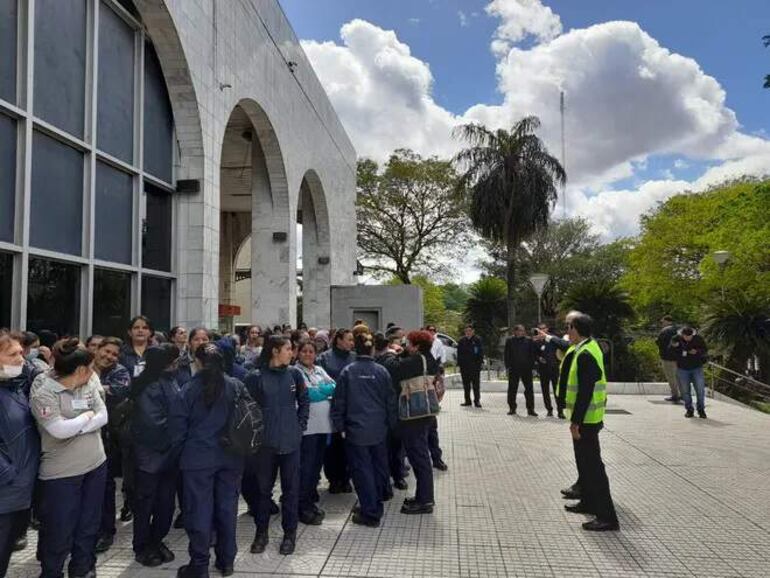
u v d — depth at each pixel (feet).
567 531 15.84
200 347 13.60
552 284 129.70
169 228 31.37
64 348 11.72
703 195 108.06
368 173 114.93
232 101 36.11
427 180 113.50
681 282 94.99
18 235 20.04
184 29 29.04
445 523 16.51
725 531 15.85
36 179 21.39
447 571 13.17
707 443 27.71
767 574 13.08
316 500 17.31
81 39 24.12
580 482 17.58
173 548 14.71
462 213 111.55
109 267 25.75
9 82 19.85
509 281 73.46
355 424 16.55
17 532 11.27
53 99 22.24
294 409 14.97
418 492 17.57
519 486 20.35
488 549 14.52
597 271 136.15
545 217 72.43
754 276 73.10
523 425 32.65
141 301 28.63
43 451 11.63
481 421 34.01
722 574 13.08
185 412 12.96
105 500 14.65
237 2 36.91
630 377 65.62
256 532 14.58
